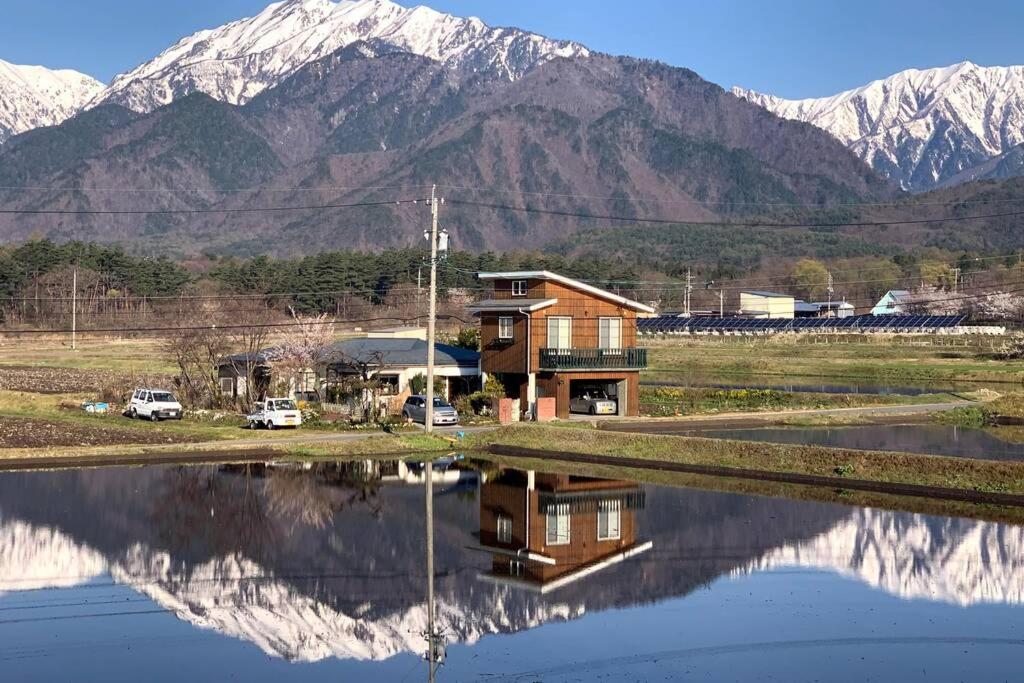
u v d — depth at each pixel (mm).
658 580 33312
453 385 75000
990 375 98688
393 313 145250
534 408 67562
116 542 37531
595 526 39969
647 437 55781
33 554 36062
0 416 68375
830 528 39219
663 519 40969
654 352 131125
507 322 69312
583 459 55688
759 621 29453
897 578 33156
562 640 28125
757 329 165500
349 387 71875
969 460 45438
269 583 33125
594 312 69812
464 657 27062
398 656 27078
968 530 38594
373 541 37812
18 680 25391
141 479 49219
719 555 35938
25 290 156750
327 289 158625
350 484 48312
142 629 28922
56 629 28953
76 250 176000
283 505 43625
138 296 163000
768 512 41969
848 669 26000
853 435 60500
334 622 29516
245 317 92938
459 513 42188
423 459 56562
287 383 76438
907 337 143250
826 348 134250
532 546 37281
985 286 192375
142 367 103062
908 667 26094
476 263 184500
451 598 31781
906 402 78062
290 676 25719
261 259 184750
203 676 25734
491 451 59375
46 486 47188
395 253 187625
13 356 116688
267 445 57625
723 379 100812
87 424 65438
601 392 72875
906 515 41344
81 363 108750
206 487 47344
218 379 79750
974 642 27781
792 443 56156
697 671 25984
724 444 52906
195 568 34562
